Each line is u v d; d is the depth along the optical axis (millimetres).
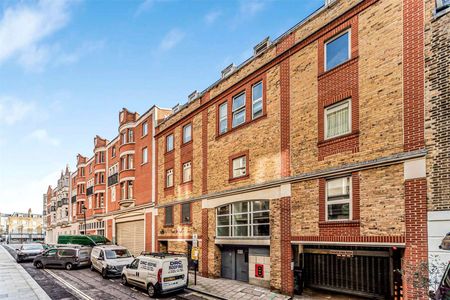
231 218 15867
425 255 8250
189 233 19031
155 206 23750
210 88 18594
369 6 10469
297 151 12539
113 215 32781
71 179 53844
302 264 12742
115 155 34250
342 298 11227
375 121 9914
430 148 8477
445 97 8312
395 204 9109
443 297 6051
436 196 8227
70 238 29250
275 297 11898
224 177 16578
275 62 14070
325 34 11945
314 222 11484
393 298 9875
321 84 11898
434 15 8750
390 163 9328
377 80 9984
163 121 24203
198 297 12805
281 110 13492
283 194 12875
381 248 10320
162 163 23719
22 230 118750
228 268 16125
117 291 14039
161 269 12883
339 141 10945
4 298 12680
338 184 10953
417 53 9023
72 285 15469
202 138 18828
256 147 14664
